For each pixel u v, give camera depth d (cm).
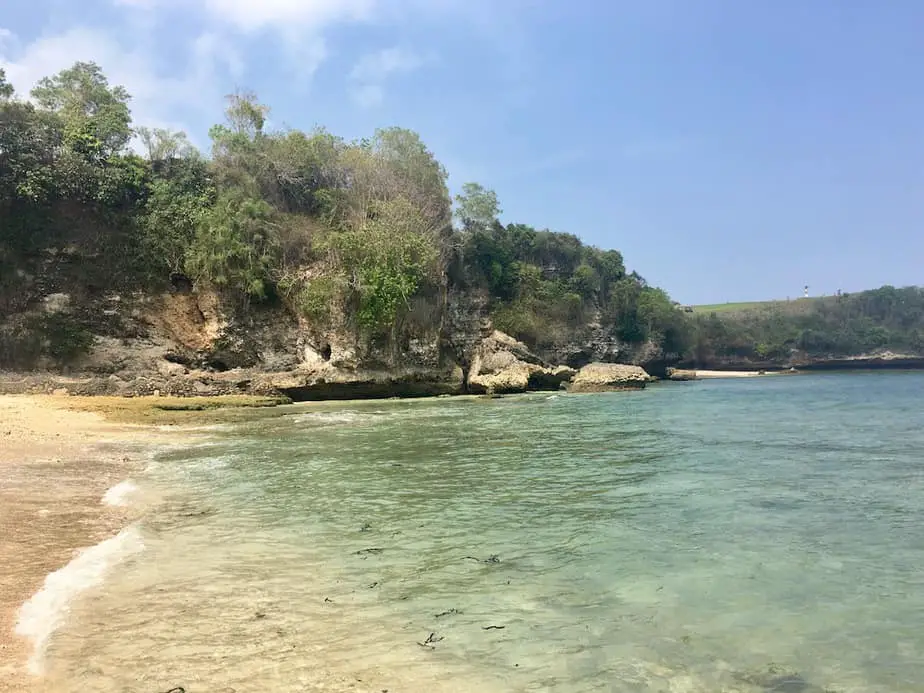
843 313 10869
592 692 534
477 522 1087
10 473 1439
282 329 4369
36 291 3884
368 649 607
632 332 7781
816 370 10425
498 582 797
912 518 1097
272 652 597
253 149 4959
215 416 2891
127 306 4091
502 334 5612
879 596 751
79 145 4169
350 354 4278
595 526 1058
